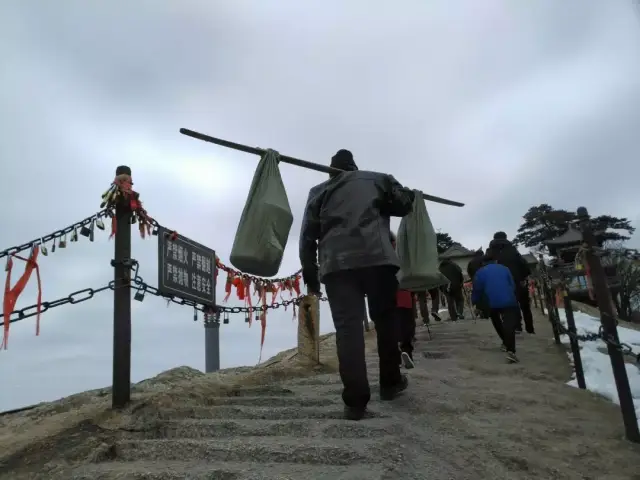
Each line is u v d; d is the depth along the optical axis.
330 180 3.97
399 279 4.76
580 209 3.96
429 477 2.69
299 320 7.23
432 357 7.37
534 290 14.84
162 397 4.48
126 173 4.61
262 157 4.02
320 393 4.89
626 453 3.33
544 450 3.32
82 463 3.32
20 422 4.55
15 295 3.96
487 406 4.25
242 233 3.74
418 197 4.93
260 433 3.53
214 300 5.88
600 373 5.54
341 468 2.76
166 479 2.84
